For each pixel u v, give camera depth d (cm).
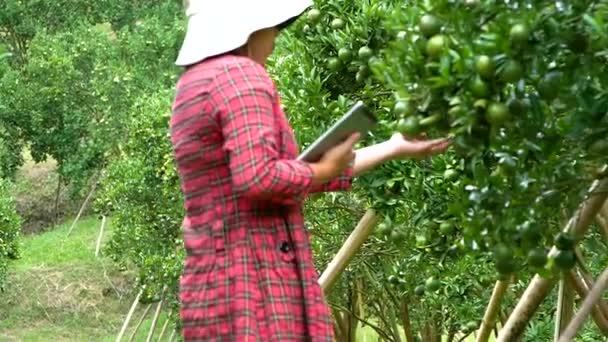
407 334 878
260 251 267
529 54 210
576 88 221
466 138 221
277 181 254
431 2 219
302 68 450
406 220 390
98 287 1784
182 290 278
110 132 1920
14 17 2325
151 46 1930
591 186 270
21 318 1716
